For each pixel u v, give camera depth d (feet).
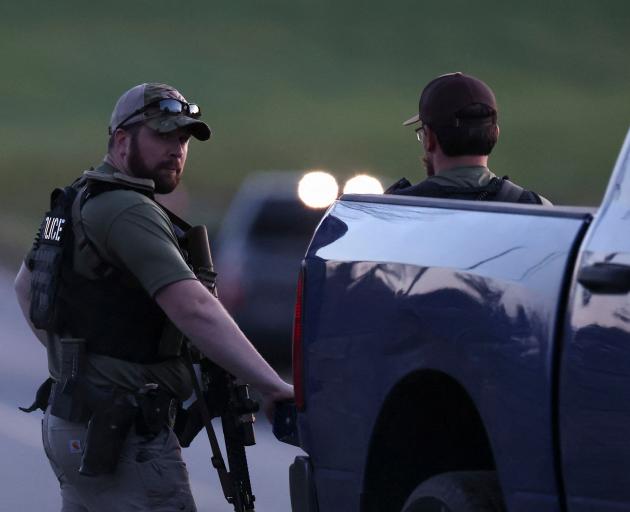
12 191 485.15
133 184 63.21
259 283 146.92
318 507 61.87
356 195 63.52
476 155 66.49
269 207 148.97
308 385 61.72
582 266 49.65
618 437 47.34
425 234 57.93
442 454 60.54
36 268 64.44
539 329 50.75
